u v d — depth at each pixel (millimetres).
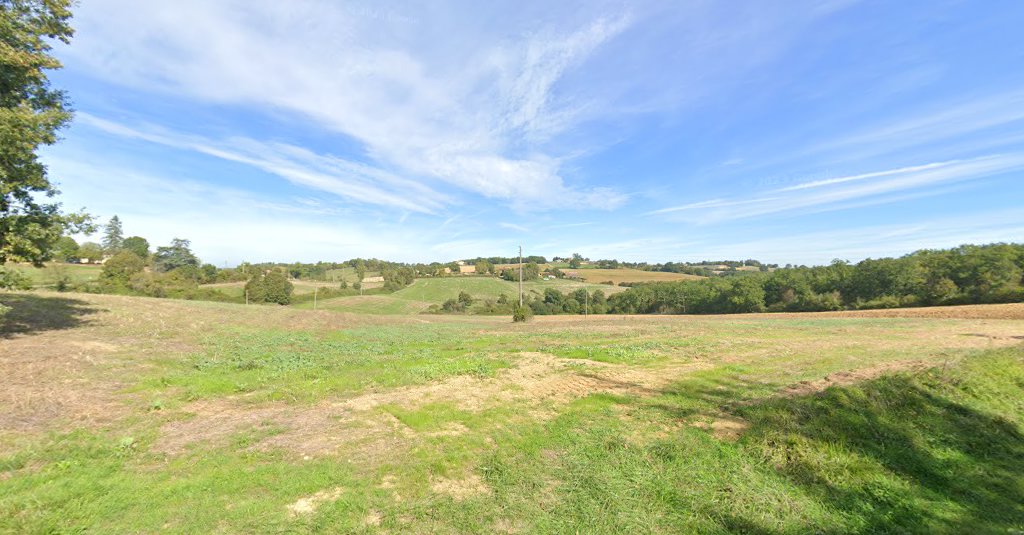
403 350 16953
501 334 25000
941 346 16781
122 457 5418
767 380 10852
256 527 4062
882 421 7242
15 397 7301
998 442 6934
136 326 17578
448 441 6480
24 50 10617
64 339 12961
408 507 4539
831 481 5480
